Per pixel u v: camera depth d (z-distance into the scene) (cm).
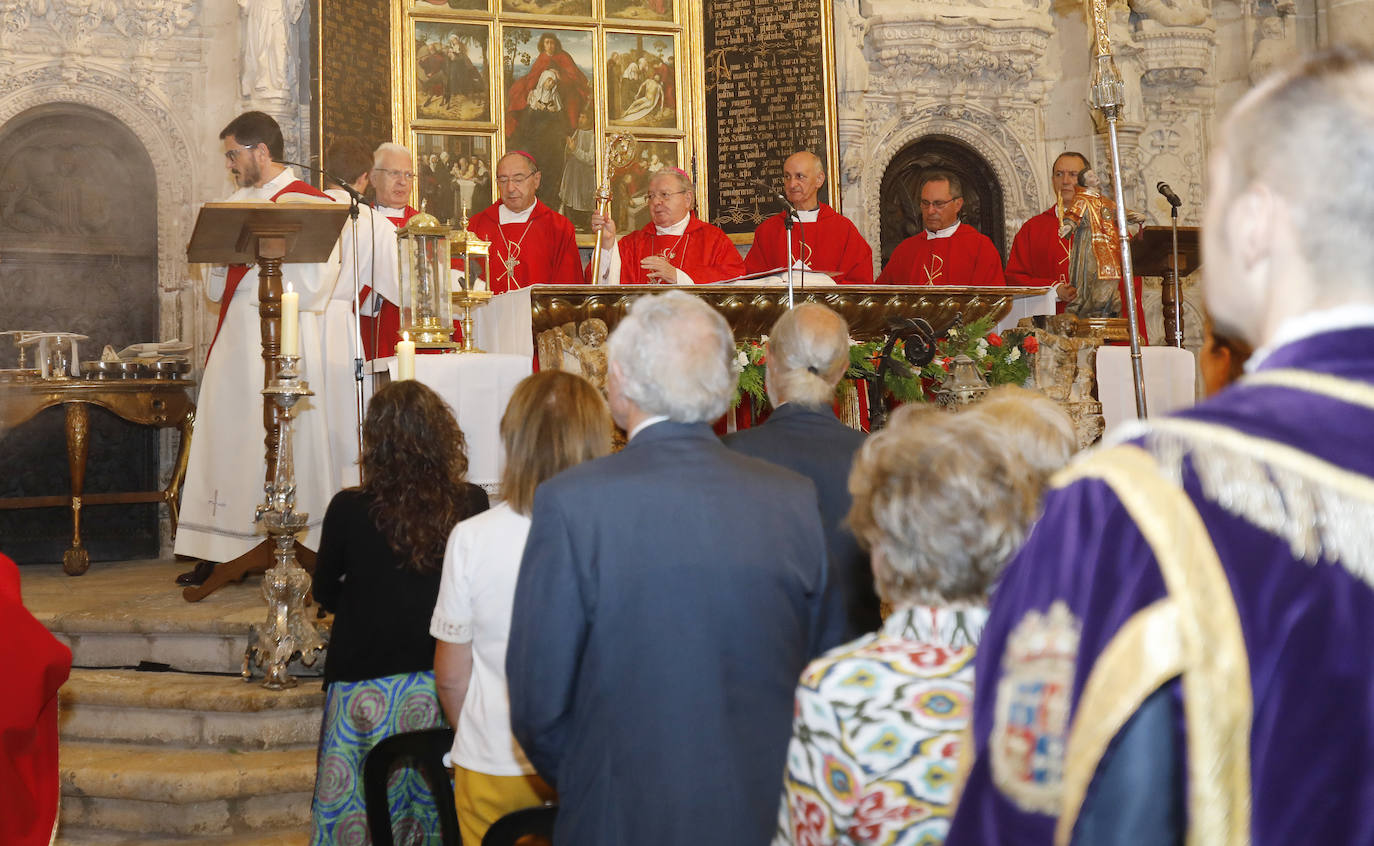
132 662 537
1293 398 88
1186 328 1067
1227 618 81
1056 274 902
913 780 141
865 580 278
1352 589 80
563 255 825
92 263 903
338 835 329
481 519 280
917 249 888
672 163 1009
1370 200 89
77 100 885
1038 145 1084
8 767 224
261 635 490
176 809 451
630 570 201
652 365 215
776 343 297
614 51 998
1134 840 83
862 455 168
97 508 868
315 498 614
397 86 937
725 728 198
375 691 335
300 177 894
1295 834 79
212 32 918
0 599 227
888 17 1034
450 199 950
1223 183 98
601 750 200
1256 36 1095
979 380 518
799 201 834
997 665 92
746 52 1013
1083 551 89
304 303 620
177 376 816
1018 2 1068
